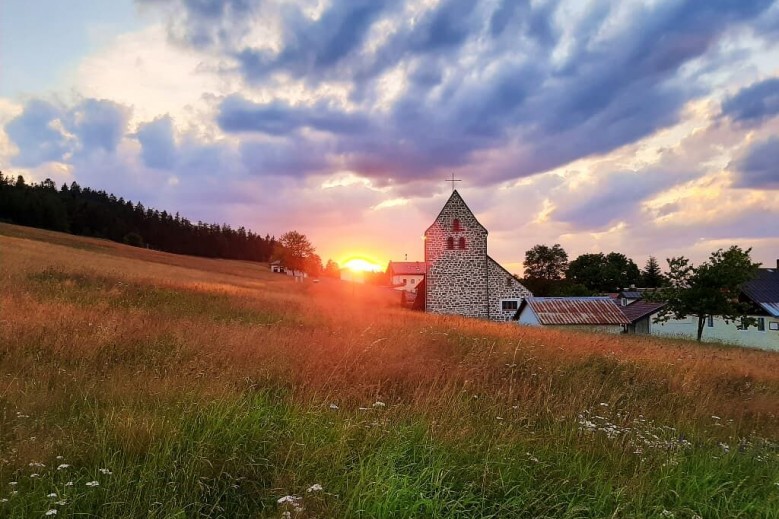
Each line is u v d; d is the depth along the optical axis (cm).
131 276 2359
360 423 483
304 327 1260
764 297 3844
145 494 341
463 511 361
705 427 650
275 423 494
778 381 1035
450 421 535
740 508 408
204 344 814
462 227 3984
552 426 578
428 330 1248
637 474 443
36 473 358
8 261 2427
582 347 1118
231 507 355
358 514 336
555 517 360
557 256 9812
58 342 743
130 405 489
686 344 2205
